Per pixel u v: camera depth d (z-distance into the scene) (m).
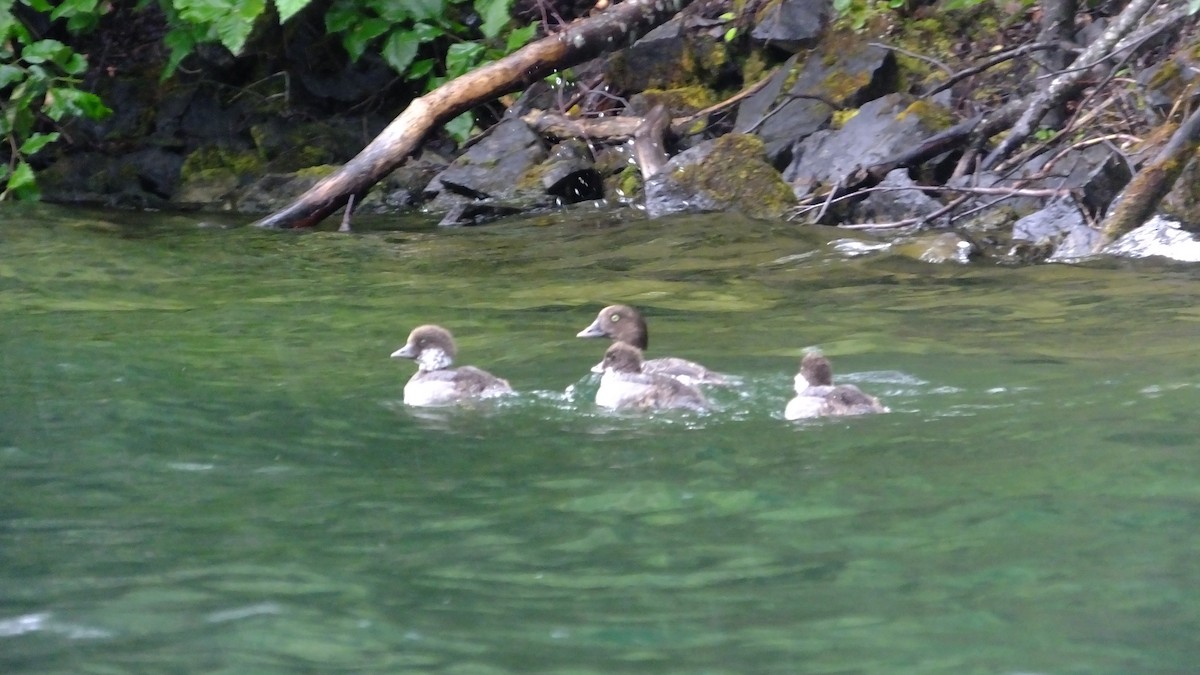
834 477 14.32
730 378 19.69
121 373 20.17
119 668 9.92
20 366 20.59
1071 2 40.66
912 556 11.85
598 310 26.03
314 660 10.02
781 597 11.05
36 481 14.66
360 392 19.12
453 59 42.34
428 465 15.27
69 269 30.97
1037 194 34.25
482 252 34.12
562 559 12.08
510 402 18.56
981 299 26.20
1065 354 20.69
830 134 41.09
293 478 14.78
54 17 44.81
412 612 10.91
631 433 16.62
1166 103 37.97
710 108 46.03
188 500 13.96
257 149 49.56
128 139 50.75
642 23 39.94
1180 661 9.65
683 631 10.43
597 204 41.94
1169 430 15.63
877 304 26.00
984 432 16.00
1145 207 31.91
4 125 44.22
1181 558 11.56
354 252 34.38
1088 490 13.47
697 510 13.34
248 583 11.57
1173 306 24.70
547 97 49.12
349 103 51.38
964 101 43.53
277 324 24.47
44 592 11.41
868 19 46.09
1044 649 9.90
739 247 33.47
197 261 32.56
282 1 37.91
